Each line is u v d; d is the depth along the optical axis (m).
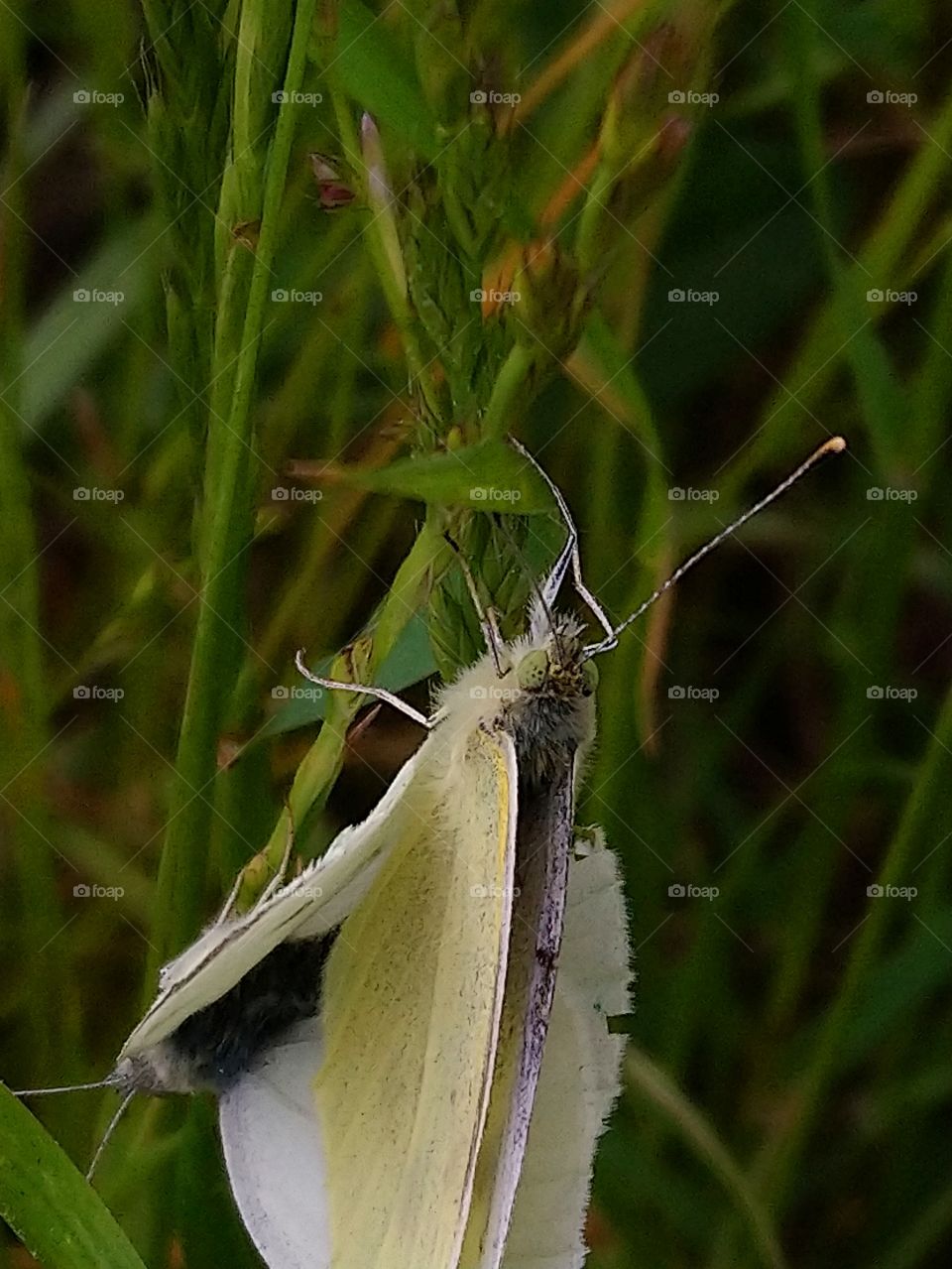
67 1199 0.12
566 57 0.14
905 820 0.14
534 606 0.13
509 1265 0.13
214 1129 0.13
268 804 0.14
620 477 0.15
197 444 0.13
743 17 0.15
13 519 0.14
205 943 0.12
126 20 0.15
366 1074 0.13
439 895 0.13
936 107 0.16
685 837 0.16
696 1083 0.15
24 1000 0.14
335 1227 0.13
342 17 0.12
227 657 0.13
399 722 0.15
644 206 0.12
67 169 0.16
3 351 0.14
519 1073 0.13
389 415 0.15
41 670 0.14
